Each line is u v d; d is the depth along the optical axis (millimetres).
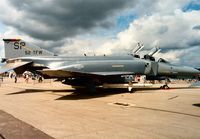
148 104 9234
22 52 16047
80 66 14086
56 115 6895
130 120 6102
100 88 17891
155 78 17078
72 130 5039
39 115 6895
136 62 15203
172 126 5387
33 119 6270
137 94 13359
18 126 5398
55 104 9430
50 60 15266
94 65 14398
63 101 10445
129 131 4930
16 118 6410
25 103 9805
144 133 4758
